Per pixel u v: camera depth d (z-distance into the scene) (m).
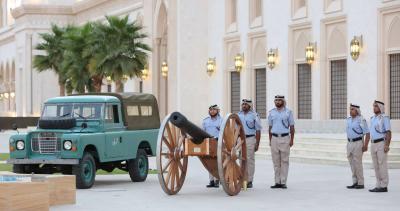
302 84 35.22
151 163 28.53
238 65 38.88
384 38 30.38
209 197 16.67
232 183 16.83
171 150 17.12
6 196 12.97
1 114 85.00
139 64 43.38
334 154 26.58
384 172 17.44
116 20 42.75
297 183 19.67
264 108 37.88
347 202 15.63
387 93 30.31
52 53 52.34
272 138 18.42
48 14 71.25
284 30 35.84
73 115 19.41
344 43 32.47
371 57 30.81
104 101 19.42
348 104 31.95
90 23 46.44
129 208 14.89
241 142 17.36
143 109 21.00
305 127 34.25
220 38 40.59
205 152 16.69
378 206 14.98
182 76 41.53
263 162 27.72
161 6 47.03
